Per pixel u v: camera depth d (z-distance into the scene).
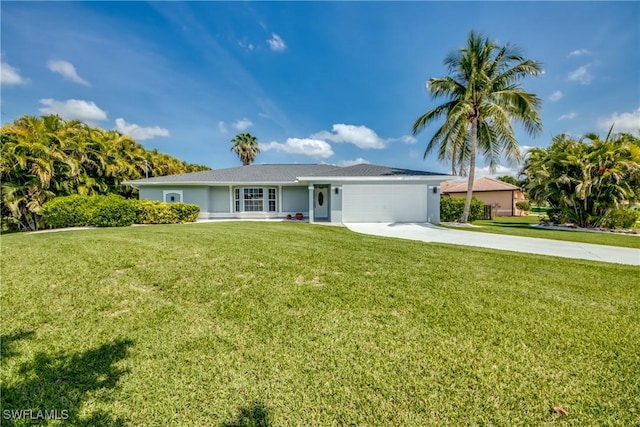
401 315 3.95
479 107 15.59
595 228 15.62
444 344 3.22
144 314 3.95
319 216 20.23
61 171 15.75
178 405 2.32
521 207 33.53
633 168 14.38
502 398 2.39
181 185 19.09
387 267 6.25
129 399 2.38
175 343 3.24
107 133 21.73
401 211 16.70
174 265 6.08
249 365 2.84
